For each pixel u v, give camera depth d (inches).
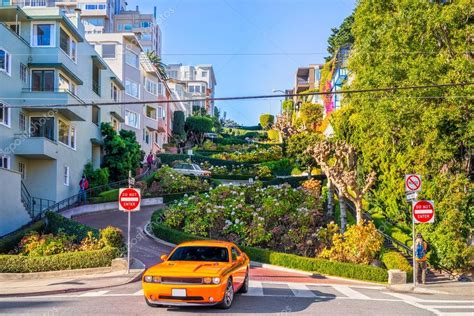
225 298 493.4
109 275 754.2
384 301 590.6
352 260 893.8
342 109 1379.2
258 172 2121.1
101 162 1712.6
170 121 3206.2
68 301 546.9
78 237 936.3
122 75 2107.5
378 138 1150.3
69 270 772.0
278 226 1071.0
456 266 906.7
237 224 1069.8
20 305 524.7
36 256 808.9
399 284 796.0
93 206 1382.9
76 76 1432.1
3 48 1192.2
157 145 2650.1
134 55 2213.3
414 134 973.2
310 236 1021.2
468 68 908.0
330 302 563.2
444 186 943.0
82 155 1540.4
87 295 594.9
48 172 1320.1
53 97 1286.9
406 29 966.4
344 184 1019.3
